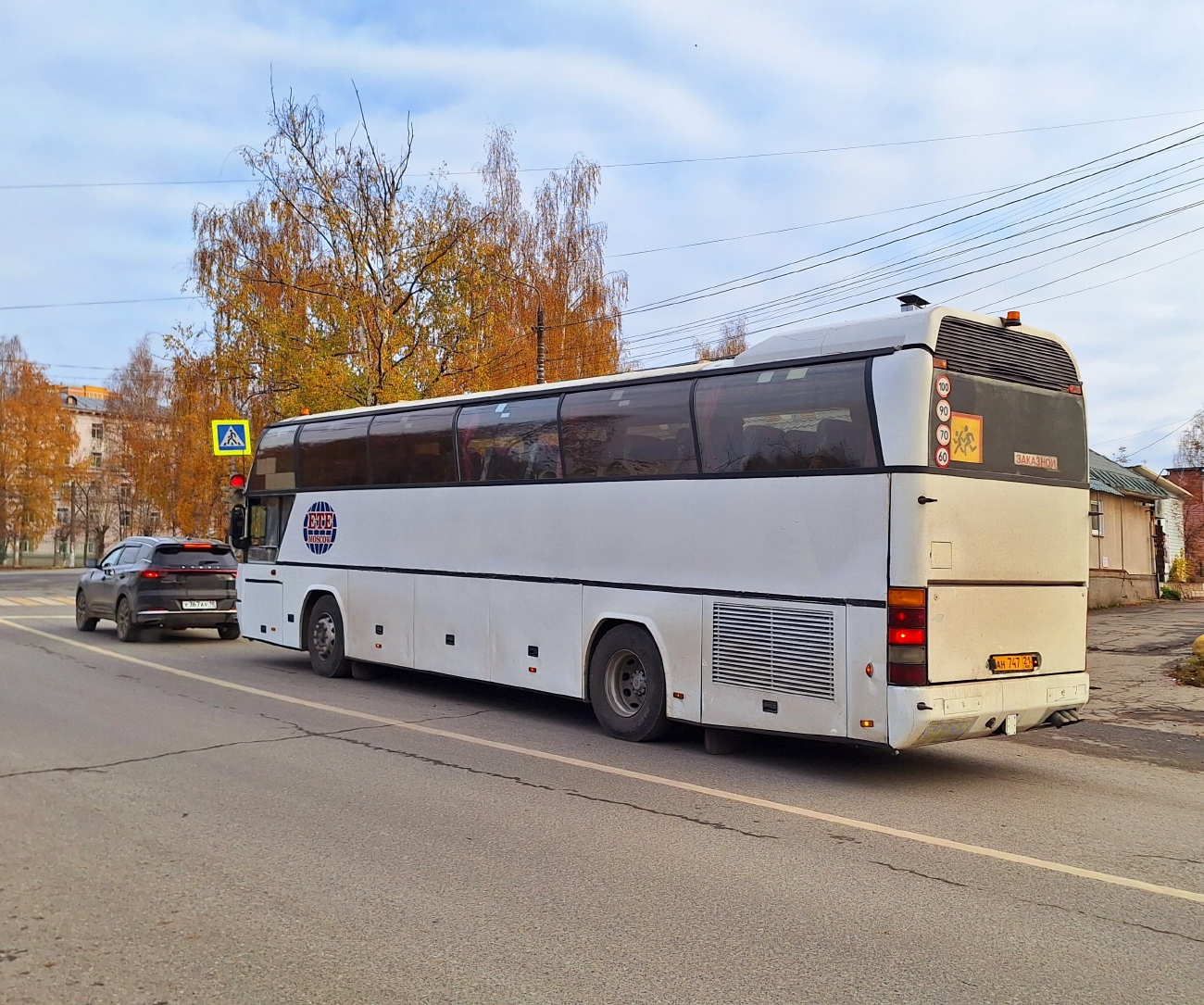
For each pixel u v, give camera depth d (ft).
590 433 32.40
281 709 35.60
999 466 26.11
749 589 27.27
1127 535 108.06
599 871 18.30
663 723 29.99
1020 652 26.18
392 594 40.22
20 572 179.52
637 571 30.42
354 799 23.15
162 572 57.52
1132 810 23.53
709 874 18.20
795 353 27.07
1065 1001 13.19
